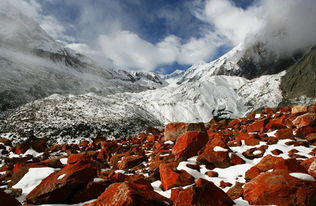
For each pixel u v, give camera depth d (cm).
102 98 8231
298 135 1119
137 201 450
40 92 14012
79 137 4228
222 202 502
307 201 475
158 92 11700
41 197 615
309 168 599
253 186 554
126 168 1108
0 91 11356
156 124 7156
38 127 4584
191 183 697
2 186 855
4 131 4556
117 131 4994
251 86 11506
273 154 912
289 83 9969
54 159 952
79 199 621
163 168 773
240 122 1833
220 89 10888
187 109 8862
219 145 959
